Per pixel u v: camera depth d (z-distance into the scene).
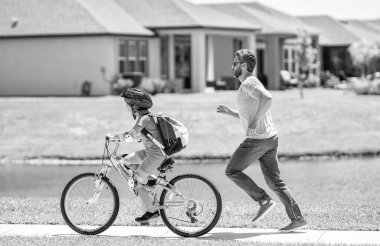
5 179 54.06
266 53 137.38
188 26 112.31
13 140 76.19
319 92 124.75
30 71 111.00
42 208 29.25
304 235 24.09
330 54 173.25
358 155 67.88
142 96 23.92
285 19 162.25
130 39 109.88
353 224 25.53
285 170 58.69
